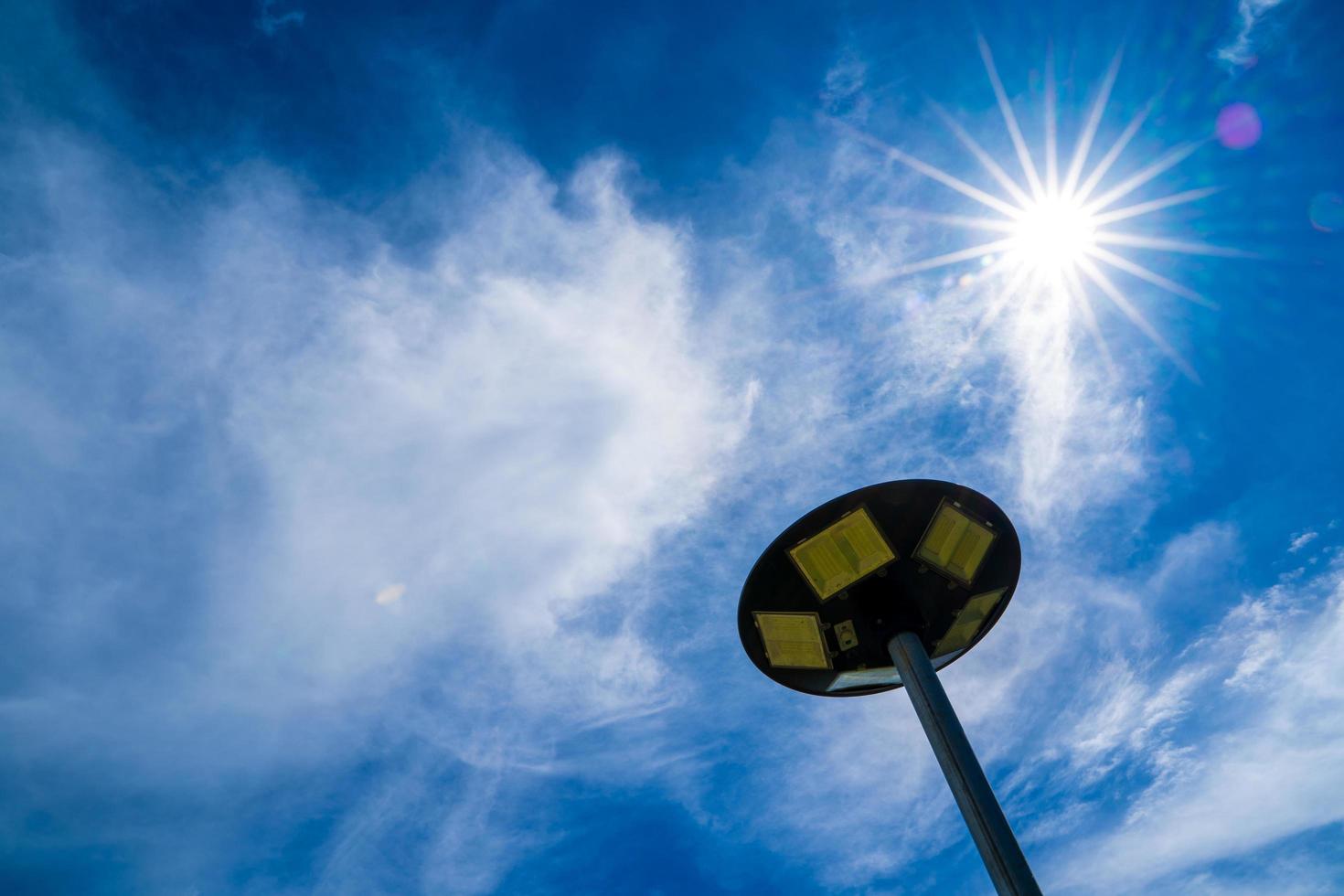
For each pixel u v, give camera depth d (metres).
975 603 1.93
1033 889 1.34
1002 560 1.90
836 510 1.86
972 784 1.48
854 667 1.97
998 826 1.41
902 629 1.85
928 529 1.86
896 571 1.89
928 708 1.65
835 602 1.91
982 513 1.86
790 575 1.91
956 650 2.03
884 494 1.85
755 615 1.96
